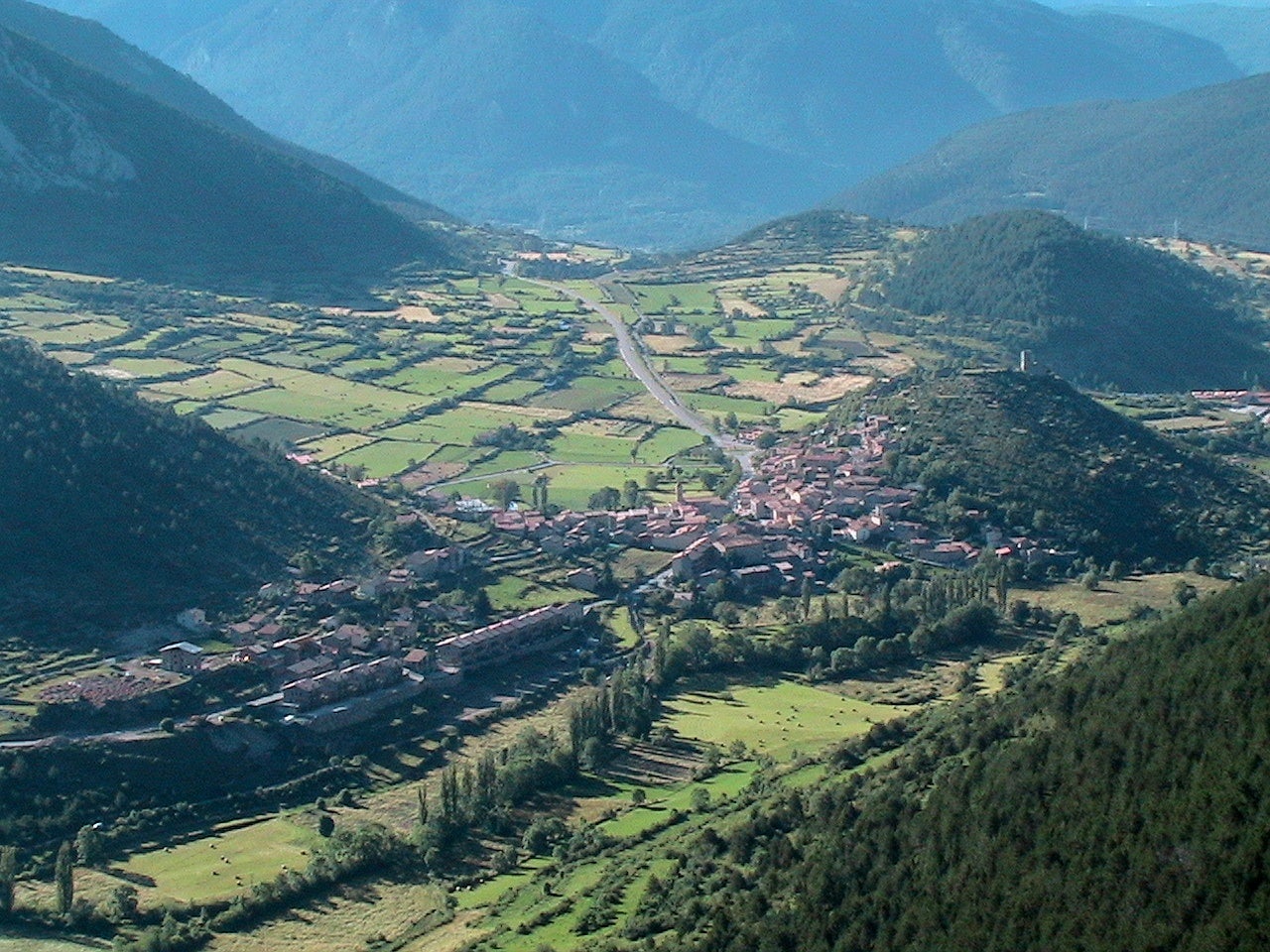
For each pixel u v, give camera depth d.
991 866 185.62
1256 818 172.12
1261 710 182.88
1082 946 170.62
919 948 180.50
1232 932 163.38
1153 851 175.75
